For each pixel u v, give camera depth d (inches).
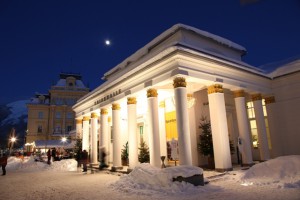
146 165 420.5
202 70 470.3
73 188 417.1
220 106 486.0
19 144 3887.8
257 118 606.5
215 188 344.8
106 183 447.8
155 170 397.4
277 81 638.5
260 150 596.7
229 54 658.8
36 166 938.7
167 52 438.6
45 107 2308.1
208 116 600.7
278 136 623.5
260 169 402.6
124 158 709.9
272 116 638.5
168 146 626.2
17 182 547.8
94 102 767.7
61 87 2348.7
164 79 457.4
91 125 783.7
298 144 586.9
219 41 626.8
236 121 656.4
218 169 468.4
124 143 780.6
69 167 821.2
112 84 621.3
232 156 623.2
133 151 540.7
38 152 1654.8
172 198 303.6
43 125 2278.5
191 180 354.6
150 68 486.3
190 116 565.6
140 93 543.8
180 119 429.7
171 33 574.9
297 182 336.5
